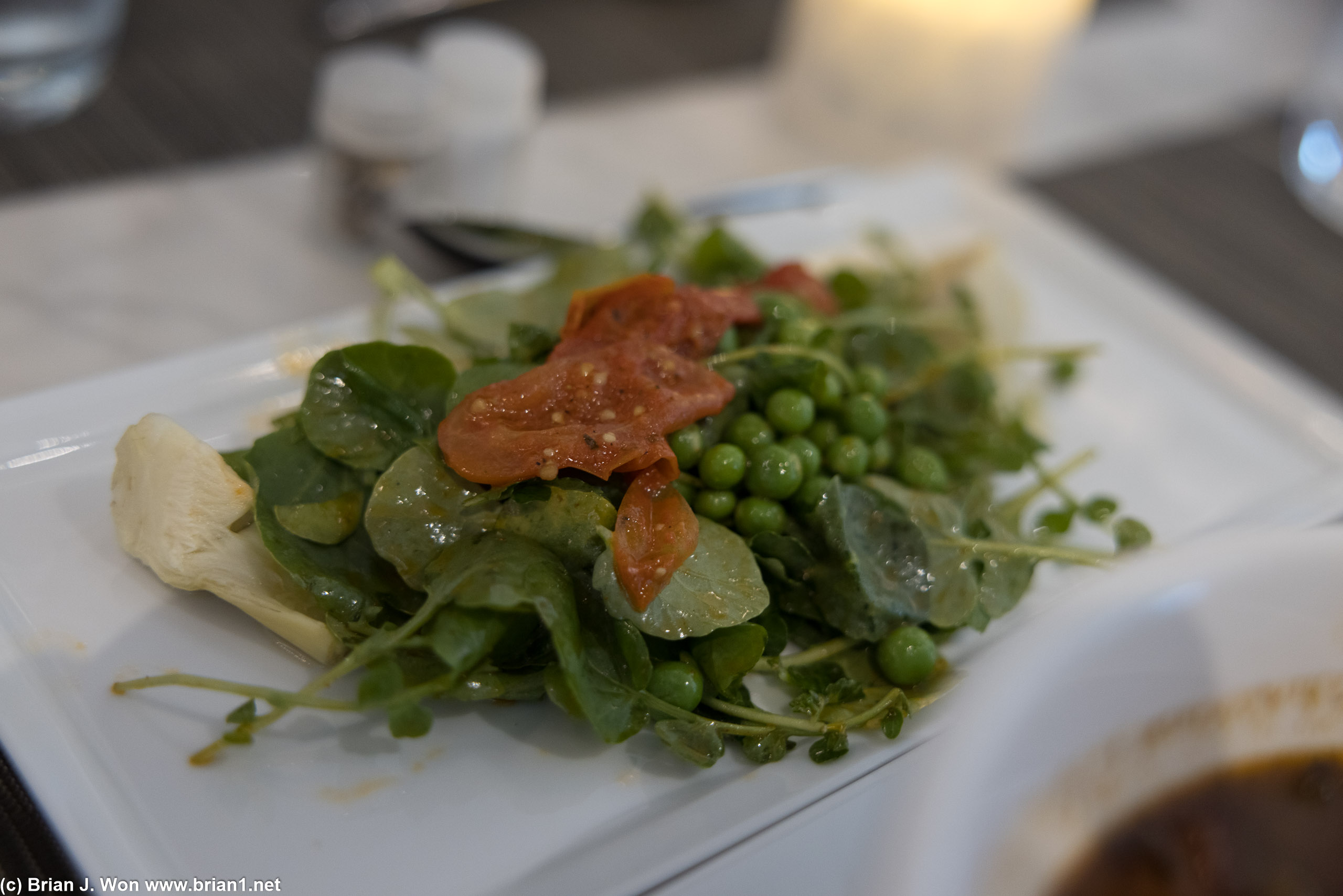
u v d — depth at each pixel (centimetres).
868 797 25
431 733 25
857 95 45
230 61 41
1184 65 58
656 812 25
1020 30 43
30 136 37
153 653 25
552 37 48
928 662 26
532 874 24
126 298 34
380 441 26
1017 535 29
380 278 30
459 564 24
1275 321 41
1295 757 24
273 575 25
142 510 25
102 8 38
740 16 53
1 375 31
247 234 36
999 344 35
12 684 24
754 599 25
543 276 33
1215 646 23
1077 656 22
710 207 38
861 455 28
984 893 20
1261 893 22
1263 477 34
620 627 25
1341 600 24
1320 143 52
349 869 23
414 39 45
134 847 23
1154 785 23
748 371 28
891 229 39
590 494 25
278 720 25
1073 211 45
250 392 29
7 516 26
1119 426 35
